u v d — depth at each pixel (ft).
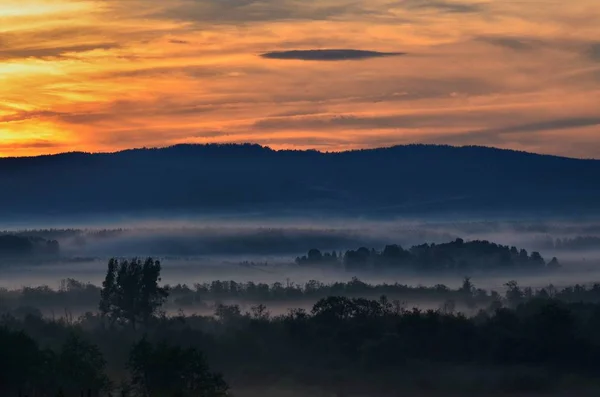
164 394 527.81
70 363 547.90
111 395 556.92
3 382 536.83
